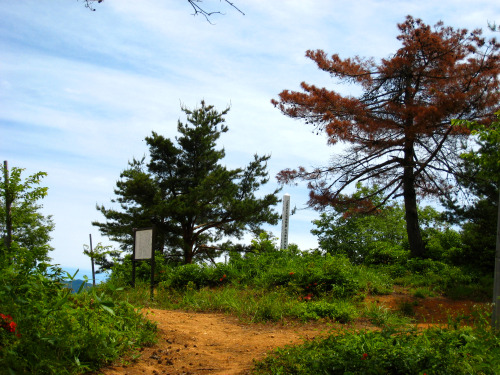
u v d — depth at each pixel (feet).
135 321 22.81
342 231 87.30
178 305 36.55
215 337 25.57
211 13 21.83
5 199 47.01
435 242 68.28
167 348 22.03
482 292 45.62
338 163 66.69
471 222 62.23
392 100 63.31
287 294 37.35
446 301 42.37
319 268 41.83
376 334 18.99
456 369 15.69
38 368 14.62
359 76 64.85
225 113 103.35
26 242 79.66
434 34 59.62
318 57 64.85
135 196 91.91
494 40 58.08
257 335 26.50
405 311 36.88
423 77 62.28
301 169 66.90
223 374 18.67
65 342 16.44
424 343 17.92
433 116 54.34
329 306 32.17
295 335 26.50
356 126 60.13
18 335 15.40
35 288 18.03
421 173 65.16
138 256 43.06
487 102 56.24
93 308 20.35
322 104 60.59
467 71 58.29
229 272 45.65
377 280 45.88
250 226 98.22
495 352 17.72
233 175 99.30
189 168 97.71
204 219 94.43
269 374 17.78
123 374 17.26
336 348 18.16
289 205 65.46
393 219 92.07
